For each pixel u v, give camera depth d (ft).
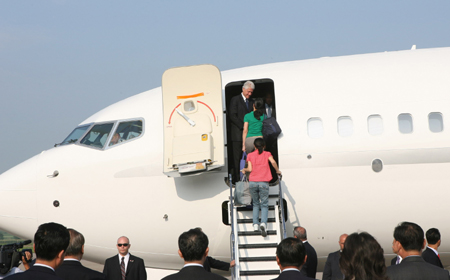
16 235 38.88
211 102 35.60
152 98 39.83
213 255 37.70
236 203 32.55
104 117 39.58
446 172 34.73
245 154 35.22
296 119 36.04
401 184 34.83
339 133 35.55
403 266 16.15
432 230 26.43
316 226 35.83
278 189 35.60
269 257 31.42
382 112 35.63
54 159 38.50
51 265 14.73
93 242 37.81
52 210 37.55
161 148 36.96
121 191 36.88
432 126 35.24
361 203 35.04
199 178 36.22
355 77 37.29
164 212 36.45
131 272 28.25
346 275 13.84
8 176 39.14
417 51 40.19
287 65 40.14
